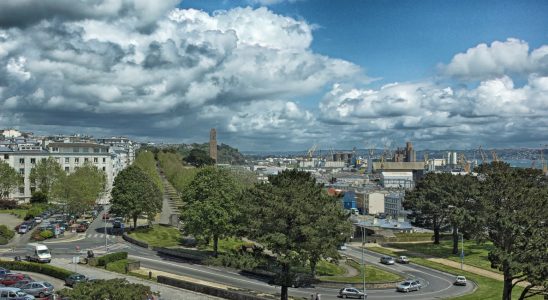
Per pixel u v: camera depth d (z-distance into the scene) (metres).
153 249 129.38
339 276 111.94
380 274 116.56
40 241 138.38
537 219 84.62
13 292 72.12
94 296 48.78
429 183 167.12
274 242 73.19
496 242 87.06
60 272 90.56
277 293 90.69
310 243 73.12
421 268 130.62
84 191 171.50
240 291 87.50
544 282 73.44
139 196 156.12
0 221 167.25
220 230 118.50
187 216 122.69
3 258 110.56
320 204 77.69
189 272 103.69
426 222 166.50
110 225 170.75
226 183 122.75
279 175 82.00
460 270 127.19
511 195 92.50
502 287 108.25
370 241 173.12
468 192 127.12
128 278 91.75
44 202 199.88
